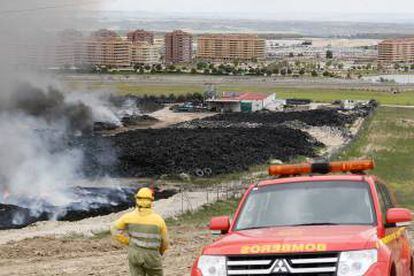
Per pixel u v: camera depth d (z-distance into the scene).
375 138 165.12
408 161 122.06
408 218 19.09
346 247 17.31
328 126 191.50
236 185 93.31
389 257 17.73
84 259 37.00
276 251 17.38
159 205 73.81
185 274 31.28
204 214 68.88
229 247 17.83
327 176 20.70
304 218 19.36
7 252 40.69
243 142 143.00
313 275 17.16
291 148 142.50
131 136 156.38
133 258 21.23
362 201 19.66
